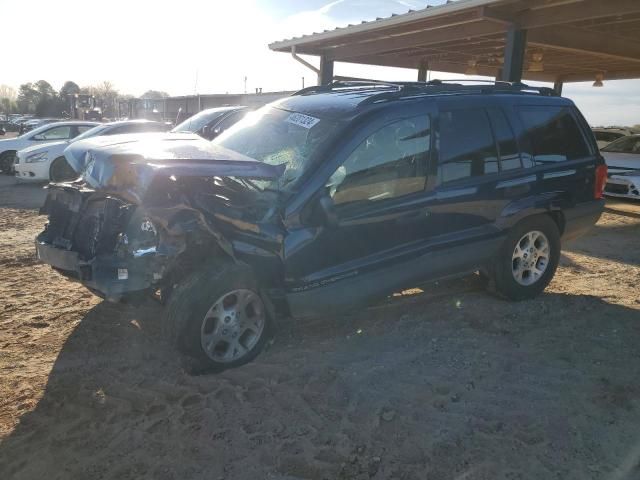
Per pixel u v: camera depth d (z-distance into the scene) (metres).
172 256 3.45
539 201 4.84
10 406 3.30
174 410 3.26
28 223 8.45
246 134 4.59
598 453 2.87
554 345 4.15
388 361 3.88
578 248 7.33
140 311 4.72
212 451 2.88
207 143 4.17
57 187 4.31
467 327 4.47
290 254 3.61
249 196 3.87
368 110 3.97
